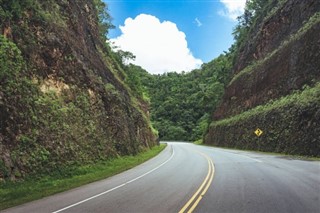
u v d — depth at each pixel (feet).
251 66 201.98
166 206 32.86
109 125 94.58
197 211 30.17
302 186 42.19
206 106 354.33
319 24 124.98
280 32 177.06
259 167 66.23
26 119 56.34
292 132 106.22
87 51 106.93
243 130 163.12
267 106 146.10
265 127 133.69
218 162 80.74
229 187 42.70
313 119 94.99
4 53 55.01
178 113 414.41
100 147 81.66
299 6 161.17
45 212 31.99
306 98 104.78
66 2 102.83
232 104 211.61
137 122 141.38
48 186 48.91
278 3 197.36
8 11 63.26
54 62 75.46
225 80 287.69
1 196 40.70
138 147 124.16
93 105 88.02
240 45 262.26
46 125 61.52
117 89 124.36
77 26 104.63
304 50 130.52
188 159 94.73
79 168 65.21
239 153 118.01
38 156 55.47
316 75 118.32
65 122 69.46
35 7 76.33
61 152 62.75
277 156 97.50
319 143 88.89
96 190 44.98
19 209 33.99
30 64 65.98
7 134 51.01
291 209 30.01
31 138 55.77
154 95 463.83
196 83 463.42
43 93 66.85
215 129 221.25
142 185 47.80
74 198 39.27
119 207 33.06
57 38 79.97
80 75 86.22
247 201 33.86
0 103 51.44
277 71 153.79
